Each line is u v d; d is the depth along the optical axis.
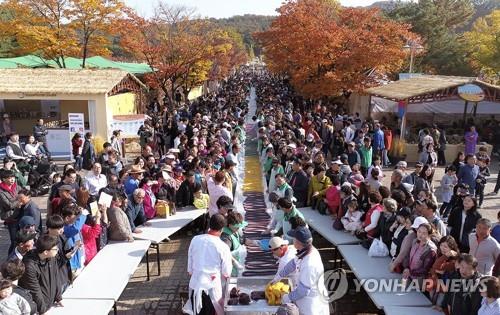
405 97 17.55
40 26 23.64
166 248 9.34
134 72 28.20
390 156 18.06
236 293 5.91
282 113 22.16
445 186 10.59
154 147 17.23
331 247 9.34
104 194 7.75
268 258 8.00
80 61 27.77
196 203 9.66
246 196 12.58
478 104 21.95
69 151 17.88
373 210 7.32
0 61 24.86
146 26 26.36
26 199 7.65
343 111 25.41
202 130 14.97
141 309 6.96
